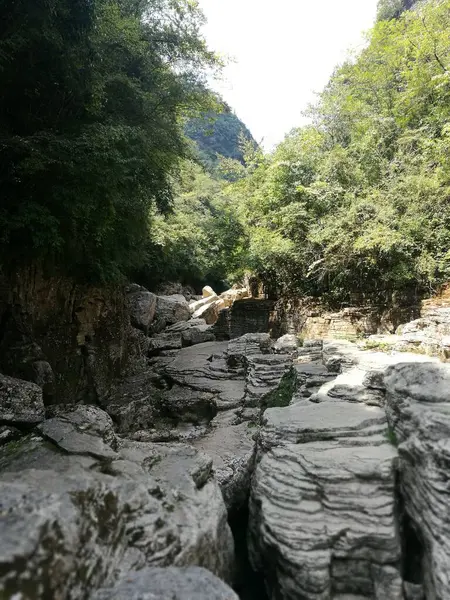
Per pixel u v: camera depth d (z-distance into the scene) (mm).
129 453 5484
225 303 28781
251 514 4891
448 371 5125
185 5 12195
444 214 12695
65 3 7203
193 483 4828
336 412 5691
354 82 19953
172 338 20406
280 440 5168
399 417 4820
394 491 4254
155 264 27078
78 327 11695
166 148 10742
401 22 17625
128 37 9867
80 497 3281
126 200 9906
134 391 12992
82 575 2801
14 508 2783
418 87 15055
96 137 7336
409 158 14633
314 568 3623
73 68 7781
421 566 4031
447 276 12414
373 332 14578
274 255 17969
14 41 6703
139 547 3451
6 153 7359
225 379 13336
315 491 4242
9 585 2221
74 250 10258
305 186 18391
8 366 8797
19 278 9398
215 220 24172
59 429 5434
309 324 16484
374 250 14031
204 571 3248
